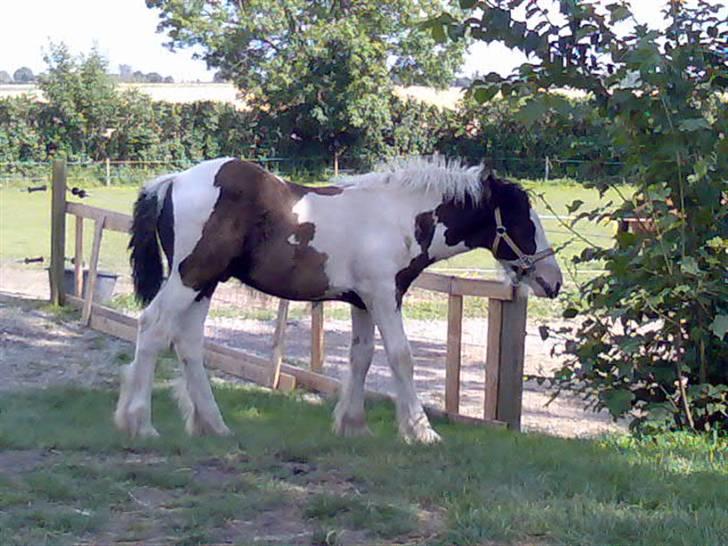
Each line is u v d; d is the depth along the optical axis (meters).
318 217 6.68
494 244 7.11
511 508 4.66
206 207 6.50
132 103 37.75
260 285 6.75
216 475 5.50
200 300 6.70
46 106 36.91
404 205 6.85
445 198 6.91
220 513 4.69
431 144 38.31
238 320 12.25
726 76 6.77
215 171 6.62
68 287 12.37
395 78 41.59
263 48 40.06
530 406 9.09
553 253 7.12
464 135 36.44
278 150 38.81
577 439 6.97
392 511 4.67
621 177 6.98
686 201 6.73
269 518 4.69
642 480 5.29
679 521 4.49
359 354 7.00
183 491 5.16
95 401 7.96
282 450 5.96
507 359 7.44
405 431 6.67
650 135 6.64
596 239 19.41
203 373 6.77
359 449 6.12
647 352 7.09
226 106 38.88
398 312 6.80
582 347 7.12
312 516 4.69
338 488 5.24
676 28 6.69
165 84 60.72
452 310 7.77
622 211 6.97
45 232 21.70
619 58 6.52
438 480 5.25
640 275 6.79
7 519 4.53
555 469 5.53
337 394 8.63
